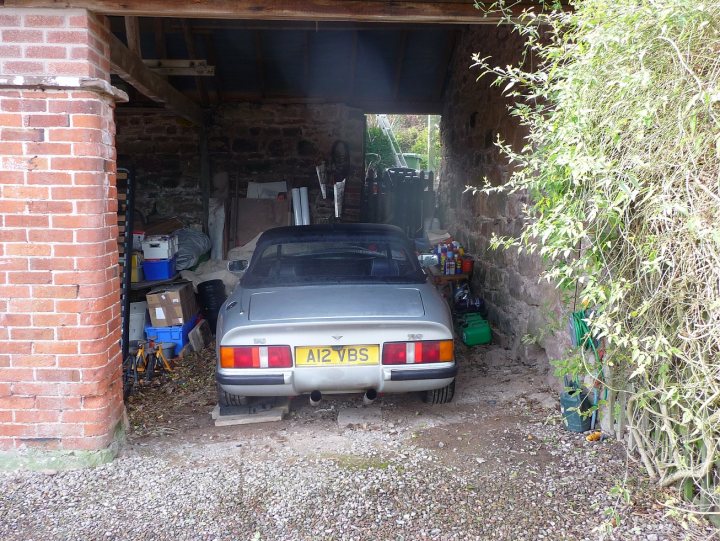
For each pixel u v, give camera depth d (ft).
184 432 13.12
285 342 11.85
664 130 7.51
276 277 14.69
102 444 11.23
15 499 10.08
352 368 11.94
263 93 29.37
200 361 19.22
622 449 11.07
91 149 10.71
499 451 11.48
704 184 7.28
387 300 13.04
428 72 29.07
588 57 7.73
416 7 11.81
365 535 8.90
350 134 30.32
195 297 22.77
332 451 11.74
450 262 22.93
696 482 8.95
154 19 24.29
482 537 8.77
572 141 7.89
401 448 11.78
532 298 16.44
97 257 10.89
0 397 10.99
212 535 9.00
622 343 8.32
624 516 9.06
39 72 10.67
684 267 7.55
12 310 10.85
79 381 11.01
